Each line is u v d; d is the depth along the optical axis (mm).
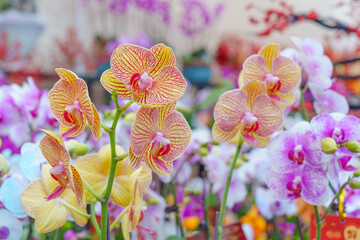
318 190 690
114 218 776
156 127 567
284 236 1146
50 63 2951
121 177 650
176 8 3873
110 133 556
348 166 696
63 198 625
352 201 841
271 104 656
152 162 578
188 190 1004
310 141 677
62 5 4070
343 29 956
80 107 560
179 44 4043
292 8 1011
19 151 1057
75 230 950
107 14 4000
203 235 811
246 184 1252
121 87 556
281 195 702
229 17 4316
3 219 676
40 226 610
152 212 841
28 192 625
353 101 1170
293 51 792
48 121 968
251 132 664
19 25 3225
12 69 2488
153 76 554
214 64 3312
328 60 798
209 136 1015
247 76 675
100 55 2986
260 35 1025
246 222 1240
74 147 683
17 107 949
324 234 735
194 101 2549
